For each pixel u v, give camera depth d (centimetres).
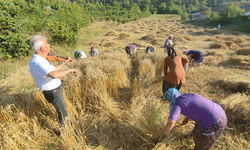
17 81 355
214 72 528
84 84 336
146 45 1166
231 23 2506
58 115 258
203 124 186
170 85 327
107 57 539
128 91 396
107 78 368
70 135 221
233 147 243
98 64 412
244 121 281
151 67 472
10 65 618
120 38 1457
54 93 231
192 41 1309
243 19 2405
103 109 313
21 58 747
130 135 261
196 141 202
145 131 245
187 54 593
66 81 316
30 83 359
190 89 419
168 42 693
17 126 233
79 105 319
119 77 412
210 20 2838
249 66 588
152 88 376
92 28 2106
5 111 235
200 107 182
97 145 247
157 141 247
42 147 215
